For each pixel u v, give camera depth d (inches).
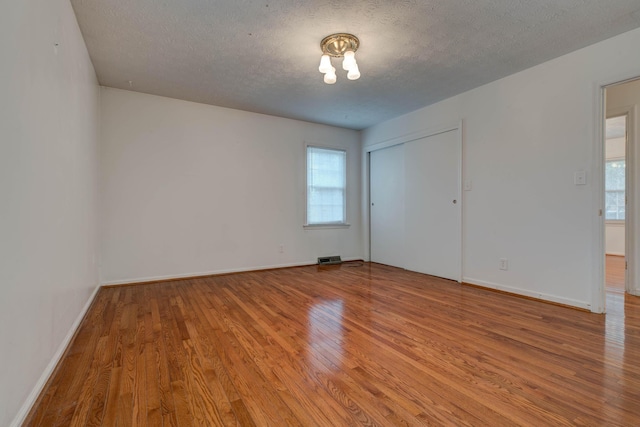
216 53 109.3
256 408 54.6
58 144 72.5
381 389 60.4
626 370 66.8
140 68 121.1
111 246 141.2
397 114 180.7
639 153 123.8
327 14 87.3
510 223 128.0
